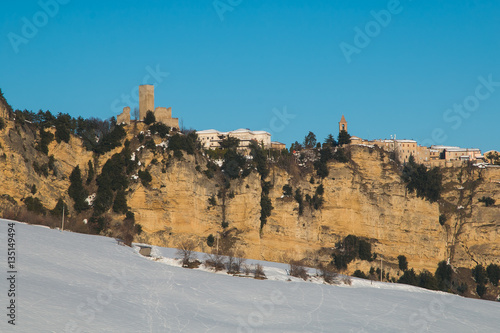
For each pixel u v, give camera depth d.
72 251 144.50
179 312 119.38
